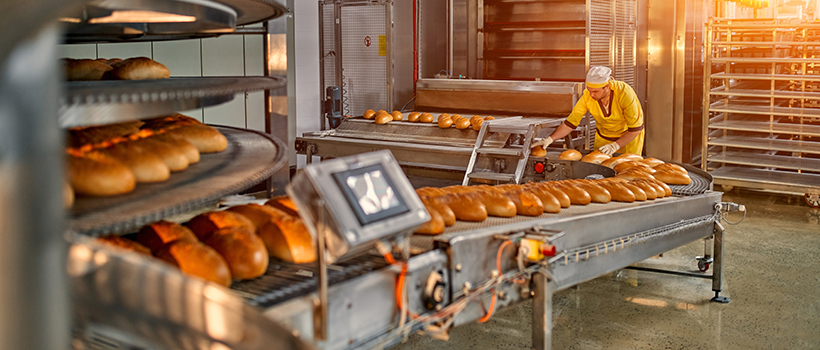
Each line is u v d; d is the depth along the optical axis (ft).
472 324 10.15
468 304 5.61
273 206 6.07
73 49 15.55
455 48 22.77
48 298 2.77
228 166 5.24
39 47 2.57
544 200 7.27
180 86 4.55
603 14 17.95
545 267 6.30
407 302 4.98
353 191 4.10
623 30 19.40
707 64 19.98
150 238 4.98
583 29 20.12
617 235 7.66
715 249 10.79
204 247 4.66
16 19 2.39
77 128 5.20
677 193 9.77
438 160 14.78
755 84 21.88
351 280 4.63
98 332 3.68
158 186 4.52
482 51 22.22
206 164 5.37
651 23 21.06
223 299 3.42
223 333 3.46
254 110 19.77
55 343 2.83
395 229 4.19
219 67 18.86
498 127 14.34
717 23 19.90
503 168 13.89
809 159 19.81
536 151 13.82
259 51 19.83
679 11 20.53
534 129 14.03
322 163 4.08
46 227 2.71
